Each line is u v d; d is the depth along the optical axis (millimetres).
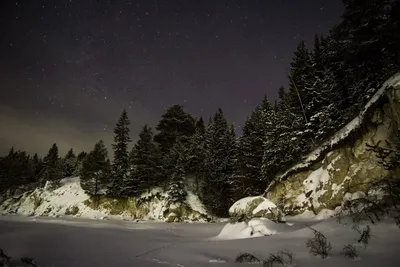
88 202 38375
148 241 13172
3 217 32656
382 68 21609
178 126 47375
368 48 23109
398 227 8172
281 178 28031
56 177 49312
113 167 39688
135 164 39281
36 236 12438
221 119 46219
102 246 10898
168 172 38625
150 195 36656
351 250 7023
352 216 10711
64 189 42562
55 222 24375
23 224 19797
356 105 22625
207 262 8023
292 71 33375
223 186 39812
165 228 23094
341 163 21172
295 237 10281
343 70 26656
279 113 32875
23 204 44562
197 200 36312
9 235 12438
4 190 55281
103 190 39625
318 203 21812
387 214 9578
